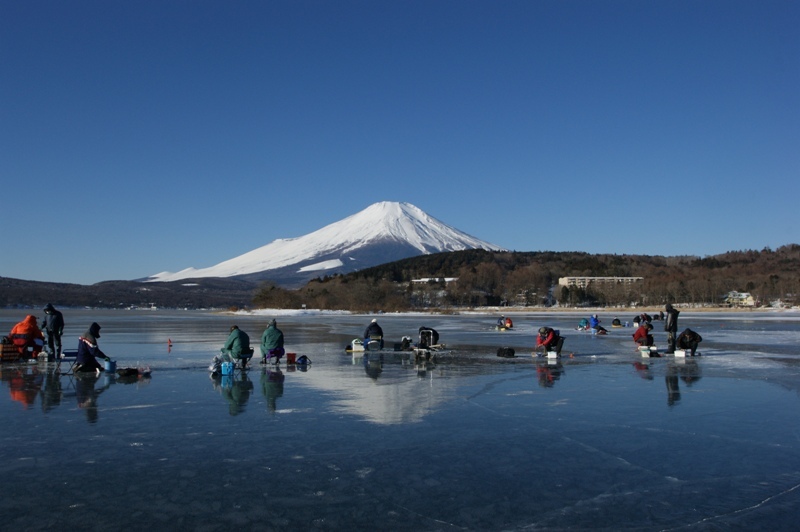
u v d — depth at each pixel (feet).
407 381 58.75
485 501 26.09
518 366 71.67
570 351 91.25
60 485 27.86
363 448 33.91
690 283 476.95
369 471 29.91
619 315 308.40
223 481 28.43
